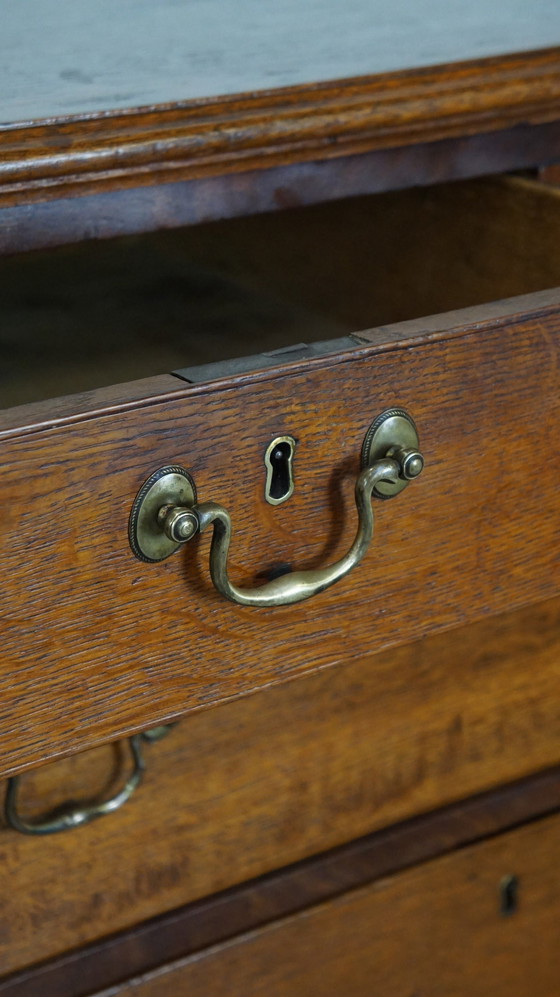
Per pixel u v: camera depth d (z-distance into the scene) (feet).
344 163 2.73
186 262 3.33
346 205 3.13
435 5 3.44
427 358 2.26
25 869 2.64
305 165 2.69
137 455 2.10
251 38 3.03
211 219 2.65
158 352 2.85
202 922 2.85
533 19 3.21
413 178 2.80
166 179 2.57
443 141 2.80
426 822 3.03
